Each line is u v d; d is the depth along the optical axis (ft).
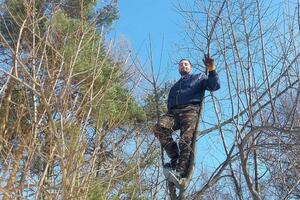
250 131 19.61
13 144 18.57
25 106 19.54
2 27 24.21
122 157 23.06
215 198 27.81
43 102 18.07
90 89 19.89
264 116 21.30
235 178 21.29
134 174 22.56
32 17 20.34
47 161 17.97
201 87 23.22
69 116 18.88
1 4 21.11
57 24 25.66
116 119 24.17
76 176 18.31
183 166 21.76
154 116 33.12
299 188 22.30
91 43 24.79
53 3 23.77
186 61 24.26
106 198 20.84
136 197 23.44
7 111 18.72
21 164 19.13
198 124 22.63
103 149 21.18
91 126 21.71
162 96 28.89
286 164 21.65
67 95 18.81
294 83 20.31
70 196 17.51
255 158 20.79
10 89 18.92
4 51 27.63
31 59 19.67
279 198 21.83
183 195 21.31
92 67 21.57
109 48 22.57
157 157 25.64
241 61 20.79
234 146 20.85
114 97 28.30
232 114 20.68
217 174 21.75
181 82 23.66
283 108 20.84
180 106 23.17
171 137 23.06
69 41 22.09
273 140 20.66
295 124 20.30
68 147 18.24
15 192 17.30
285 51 20.88
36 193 17.37
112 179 20.92
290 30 21.11
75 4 32.12
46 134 19.33
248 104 20.26
